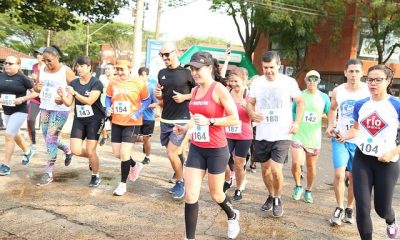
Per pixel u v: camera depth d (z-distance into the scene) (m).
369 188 3.79
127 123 5.39
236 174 5.62
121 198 5.33
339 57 23.33
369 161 3.83
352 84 4.88
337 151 4.92
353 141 4.86
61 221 4.38
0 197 5.02
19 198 5.03
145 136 7.47
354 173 3.87
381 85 3.71
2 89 5.86
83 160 7.47
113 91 5.38
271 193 5.25
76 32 47.22
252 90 4.93
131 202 5.19
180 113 5.31
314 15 20.97
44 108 5.76
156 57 15.83
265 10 20.98
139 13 14.55
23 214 4.50
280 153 4.79
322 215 5.25
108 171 6.78
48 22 17.53
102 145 9.48
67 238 3.96
